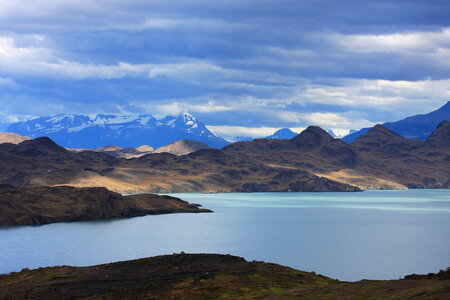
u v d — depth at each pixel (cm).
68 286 11294
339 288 9269
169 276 11481
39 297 10350
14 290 11331
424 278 10138
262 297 9200
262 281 10575
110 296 10050
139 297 9819
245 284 10344
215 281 10644
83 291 10656
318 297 8731
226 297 9438
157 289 10344
